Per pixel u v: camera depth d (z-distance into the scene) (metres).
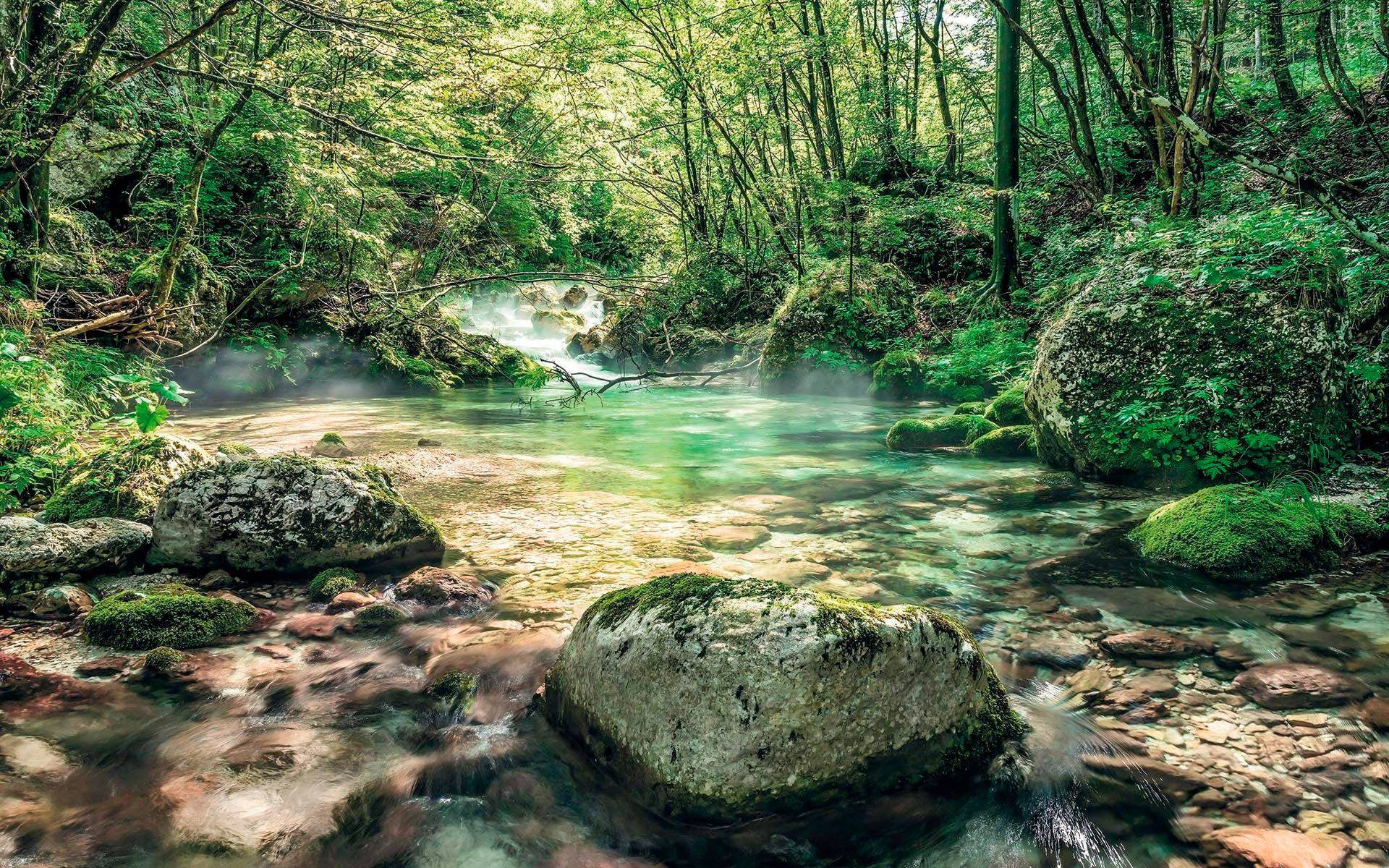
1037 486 5.59
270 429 8.44
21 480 4.64
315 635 3.25
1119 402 5.45
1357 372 4.76
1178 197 8.35
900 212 13.03
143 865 2.02
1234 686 2.70
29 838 2.09
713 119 14.39
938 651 2.33
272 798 2.28
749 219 16.50
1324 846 1.93
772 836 2.09
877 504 5.21
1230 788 2.17
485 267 17.81
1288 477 4.63
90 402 7.08
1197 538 3.88
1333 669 2.78
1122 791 2.18
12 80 7.05
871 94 15.80
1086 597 3.51
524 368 13.77
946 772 2.26
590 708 2.40
